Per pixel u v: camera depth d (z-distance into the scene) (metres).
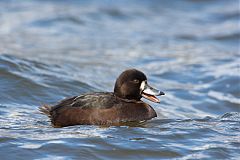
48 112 12.38
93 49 21.64
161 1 30.45
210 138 11.05
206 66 19.19
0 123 11.68
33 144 10.30
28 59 16.78
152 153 10.22
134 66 19.22
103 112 11.89
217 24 27.19
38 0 28.48
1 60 15.73
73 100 12.27
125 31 24.98
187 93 16.20
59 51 20.86
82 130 11.27
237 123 12.23
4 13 25.75
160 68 19.00
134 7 28.94
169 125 11.92
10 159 9.73
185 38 24.53
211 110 15.02
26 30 23.66
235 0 30.92
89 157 9.95
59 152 10.04
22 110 12.95
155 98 12.53
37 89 14.38
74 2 28.80
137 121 12.15
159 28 25.98
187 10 29.44
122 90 12.46
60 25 24.70
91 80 16.17
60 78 15.41
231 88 16.72
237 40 24.55
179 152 10.29
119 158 10.00
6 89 14.04
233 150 10.48
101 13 27.02
